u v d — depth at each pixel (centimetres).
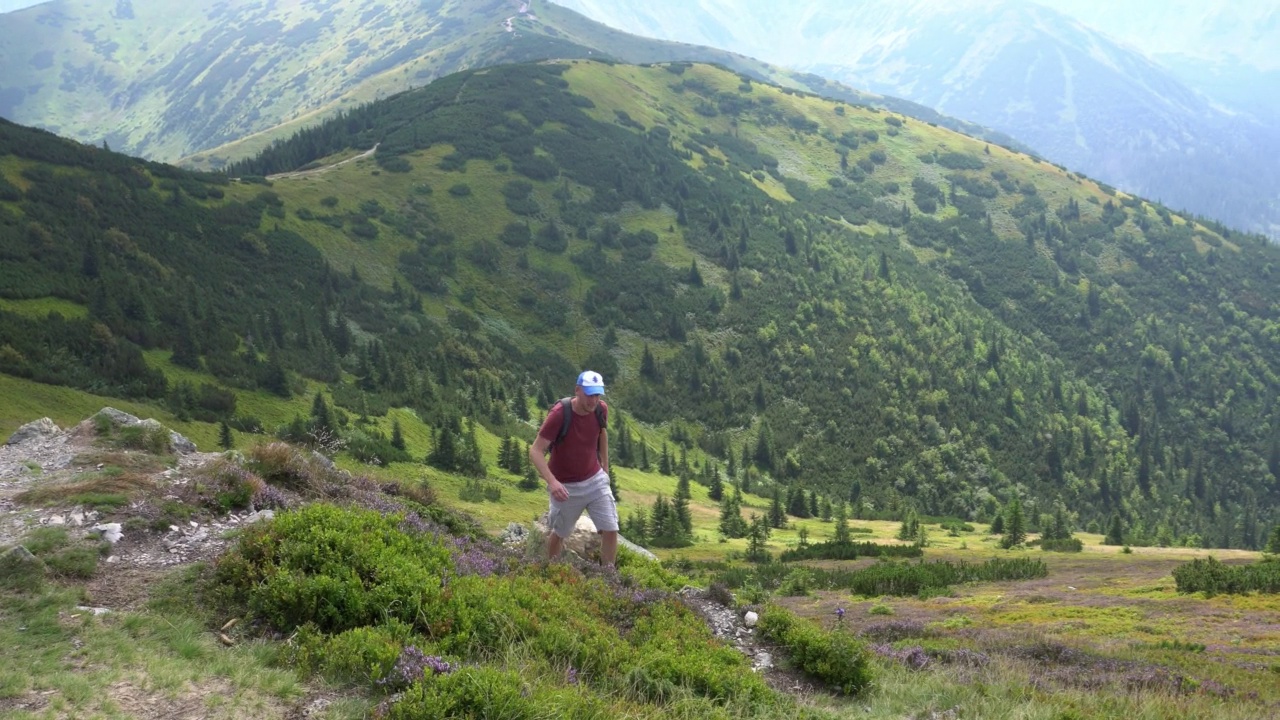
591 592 1075
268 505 1182
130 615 771
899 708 991
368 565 883
